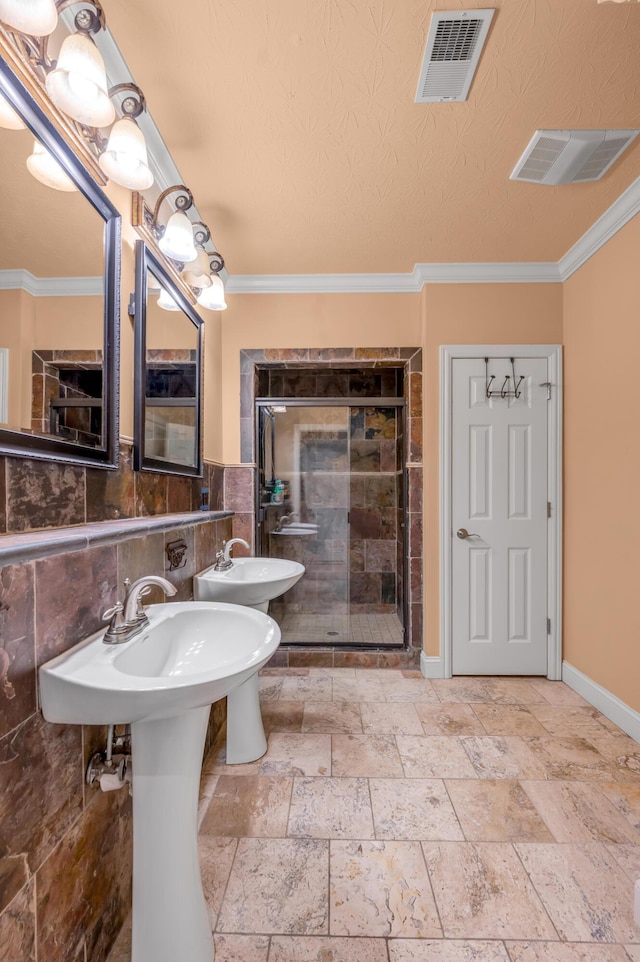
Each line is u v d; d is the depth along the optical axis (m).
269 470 3.31
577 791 1.65
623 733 2.05
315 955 1.08
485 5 1.17
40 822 0.83
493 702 2.34
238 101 1.45
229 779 1.72
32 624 0.81
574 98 1.46
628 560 2.07
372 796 1.63
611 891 1.25
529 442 2.66
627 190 1.94
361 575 3.62
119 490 1.46
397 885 1.27
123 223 1.50
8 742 0.74
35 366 1.04
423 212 2.09
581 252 2.38
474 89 1.42
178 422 1.97
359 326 2.76
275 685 2.53
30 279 1.02
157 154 1.65
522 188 1.91
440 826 1.48
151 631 1.07
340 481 3.70
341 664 2.78
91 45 1.00
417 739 1.99
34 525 1.04
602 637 2.26
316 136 1.61
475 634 2.67
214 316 2.62
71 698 0.81
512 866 1.33
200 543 1.88
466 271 2.61
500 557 2.67
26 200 1.00
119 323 1.38
